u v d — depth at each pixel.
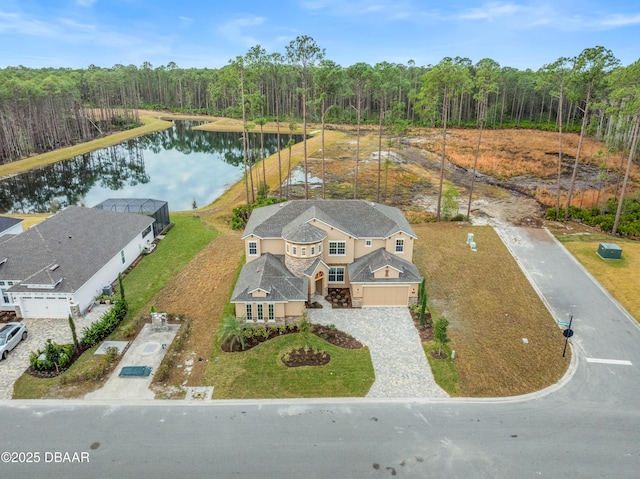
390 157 90.81
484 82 54.25
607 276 40.31
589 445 21.78
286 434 22.17
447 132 117.50
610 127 76.75
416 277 34.47
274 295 31.27
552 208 57.12
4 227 42.25
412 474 19.92
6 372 26.47
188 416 23.33
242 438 21.86
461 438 22.09
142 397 24.72
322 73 50.88
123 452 20.86
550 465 20.52
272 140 120.50
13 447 21.00
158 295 36.06
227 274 39.69
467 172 80.69
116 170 90.19
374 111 151.25
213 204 64.94
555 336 31.44
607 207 57.28
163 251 44.81
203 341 30.11
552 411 24.25
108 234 40.16
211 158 101.81
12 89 94.31
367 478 19.69
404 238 36.66
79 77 138.12
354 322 32.72
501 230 51.62
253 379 26.38
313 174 79.25
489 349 29.73
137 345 29.45
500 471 20.14
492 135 112.19
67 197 71.19
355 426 22.80
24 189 76.06
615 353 29.66
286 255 35.12
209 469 19.98
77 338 29.86
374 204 40.91
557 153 91.50
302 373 26.97
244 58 52.91
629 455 21.20
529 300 36.22
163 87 186.88
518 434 22.45
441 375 27.03
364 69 53.75
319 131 124.62
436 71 50.81
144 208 48.62
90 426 22.45
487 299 36.22
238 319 31.86
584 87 50.06
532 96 127.56
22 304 32.16
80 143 113.38
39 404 23.95
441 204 62.31
